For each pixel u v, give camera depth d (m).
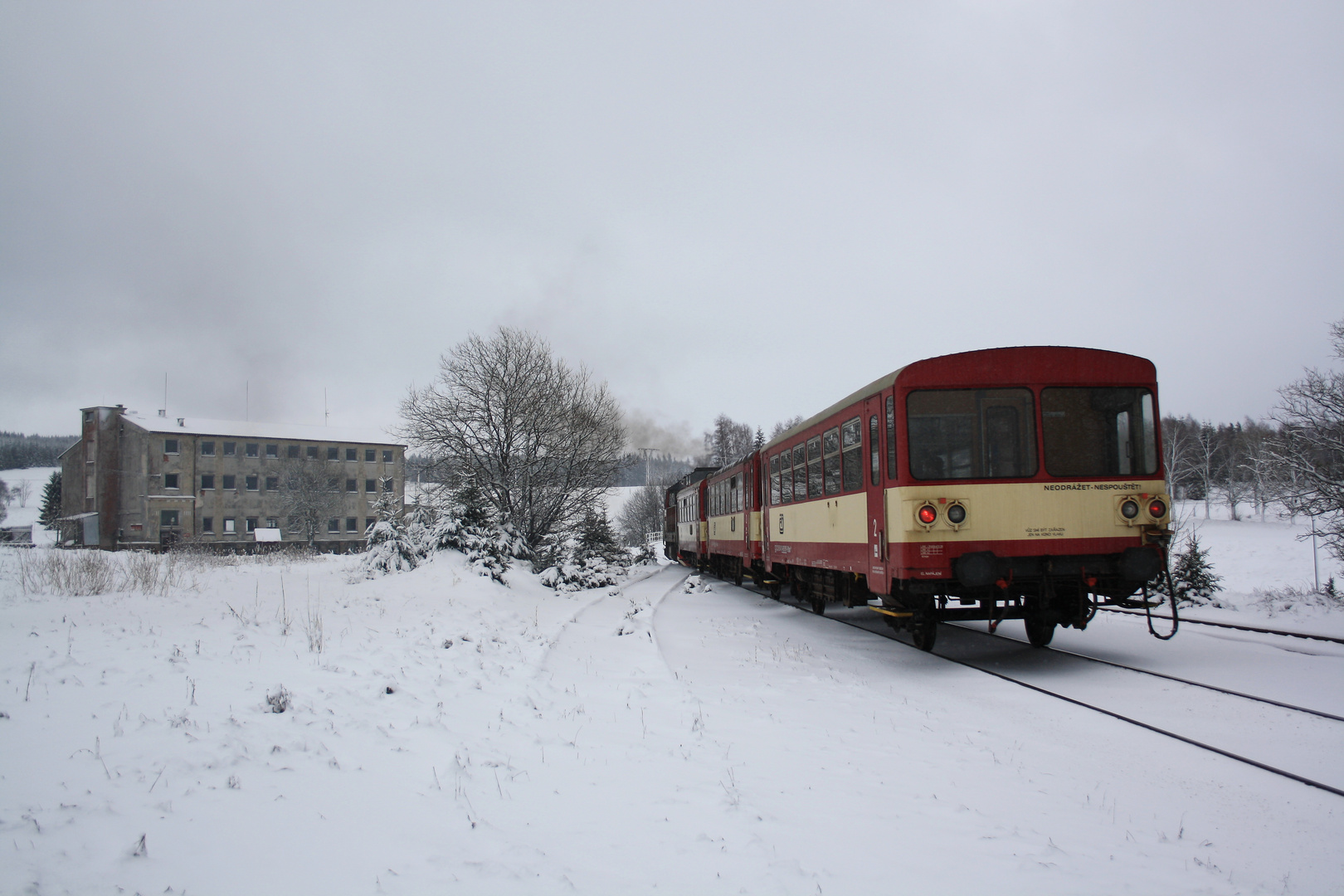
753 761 5.69
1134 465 9.25
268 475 65.44
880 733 6.59
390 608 13.16
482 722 6.32
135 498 60.75
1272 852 4.17
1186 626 12.58
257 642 8.86
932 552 8.96
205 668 7.21
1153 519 9.12
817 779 5.29
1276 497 16.72
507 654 9.62
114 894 3.12
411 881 3.44
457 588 15.91
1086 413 9.26
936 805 4.82
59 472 77.50
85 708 5.62
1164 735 6.32
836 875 3.72
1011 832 4.35
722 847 3.97
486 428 23.17
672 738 6.24
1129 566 8.95
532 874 3.56
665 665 9.49
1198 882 3.77
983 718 7.07
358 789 4.52
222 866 3.46
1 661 7.22
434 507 21.64
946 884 3.66
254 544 61.34
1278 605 14.02
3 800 3.90
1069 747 6.16
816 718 7.05
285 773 4.62
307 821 4.00
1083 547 9.03
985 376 9.20
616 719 6.83
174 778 4.36
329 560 30.34
